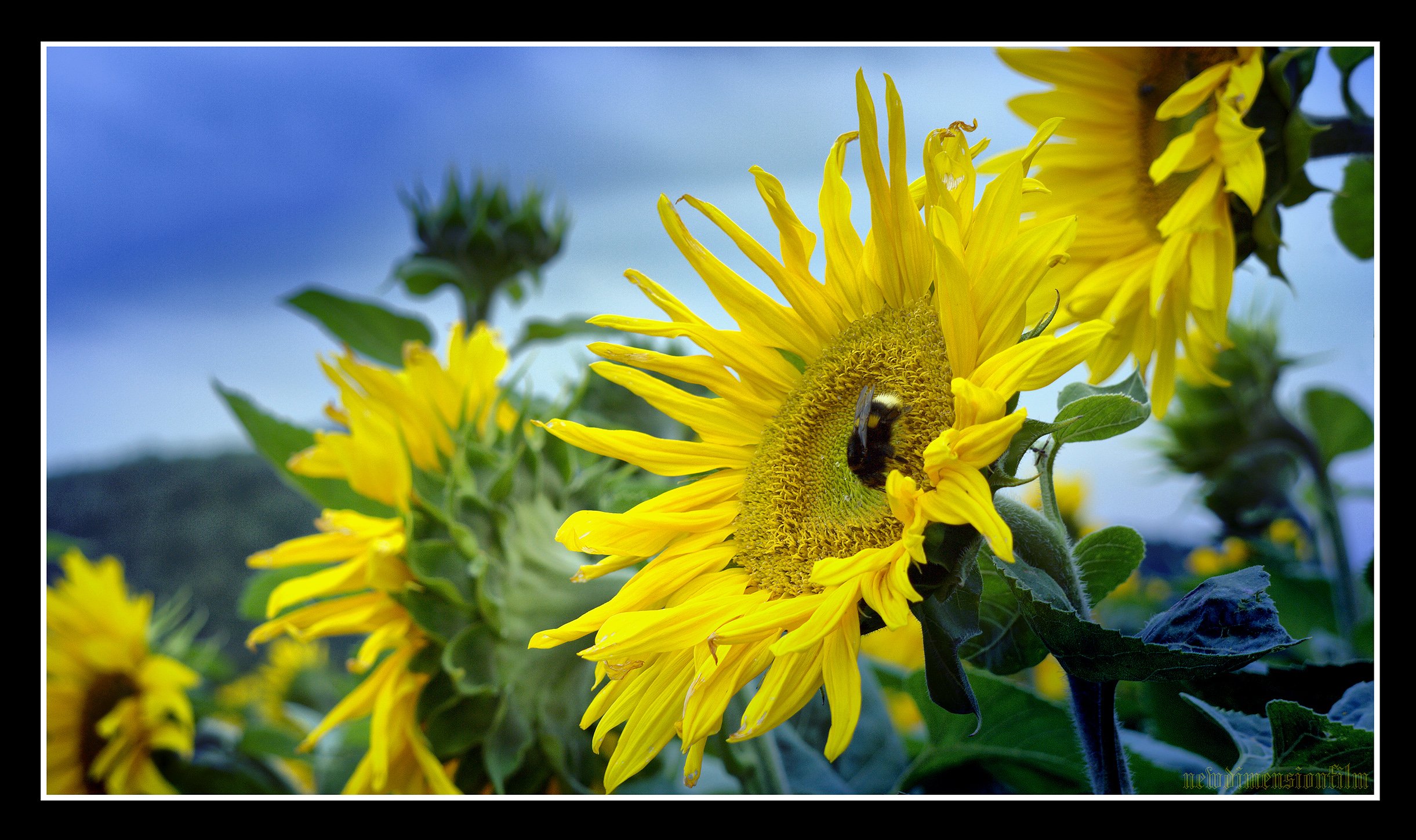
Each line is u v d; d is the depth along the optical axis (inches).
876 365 26.3
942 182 25.3
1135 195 29.7
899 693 33.4
